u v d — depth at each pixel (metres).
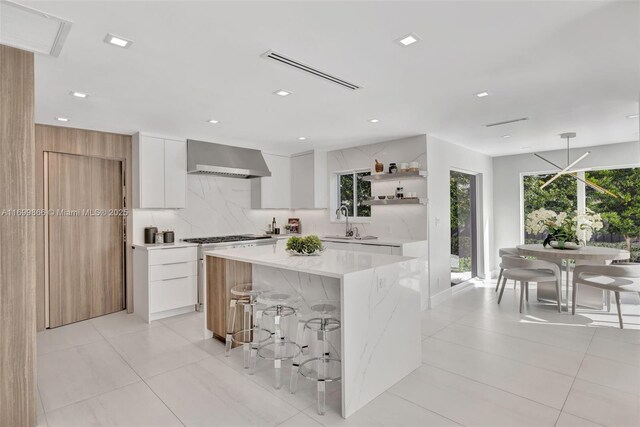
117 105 3.40
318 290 2.95
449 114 3.85
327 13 1.87
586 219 5.16
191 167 4.88
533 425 2.15
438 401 2.44
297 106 3.51
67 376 2.84
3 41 2.06
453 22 1.98
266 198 5.93
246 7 1.80
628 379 2.71
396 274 2.79
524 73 2.72
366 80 2.83
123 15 1.85
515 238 6.62
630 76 2.80
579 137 5.10
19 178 2.14
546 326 4.00
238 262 3.52
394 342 2.73
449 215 5.41
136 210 4.74
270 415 2.30
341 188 6.25
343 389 2.27
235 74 2.68
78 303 4.31
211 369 2.96
